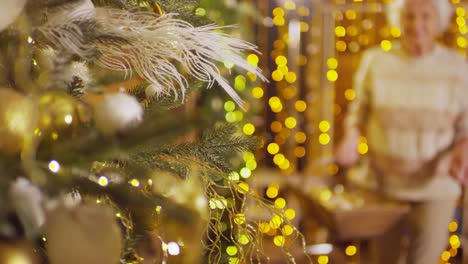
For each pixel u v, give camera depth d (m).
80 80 1.30
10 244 0.87
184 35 1.33
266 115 3.99
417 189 2.96
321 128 3.95
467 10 3.46
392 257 3.06
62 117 1.10
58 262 0.91
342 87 4.02
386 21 3.84
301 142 4.04
